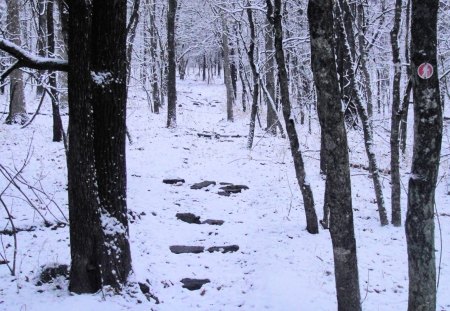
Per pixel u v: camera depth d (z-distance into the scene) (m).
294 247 8.12
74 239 5.74
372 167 9.82
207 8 32.09
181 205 10.58
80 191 5.61
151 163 13.91
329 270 7.20
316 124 24.42
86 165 5.61
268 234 8.89
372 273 7.32
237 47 25.89
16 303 5.55
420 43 4.07
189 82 53.06
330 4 4.61
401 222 9.83
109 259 5.80
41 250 7.31
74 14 5.36
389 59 19.80
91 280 5.79
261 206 10.80
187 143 17.28
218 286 6.95
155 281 6.85
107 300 5.61
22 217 8.62
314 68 4.72
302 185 8.92
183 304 6.35
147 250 8.00
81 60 5.44
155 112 27.20
